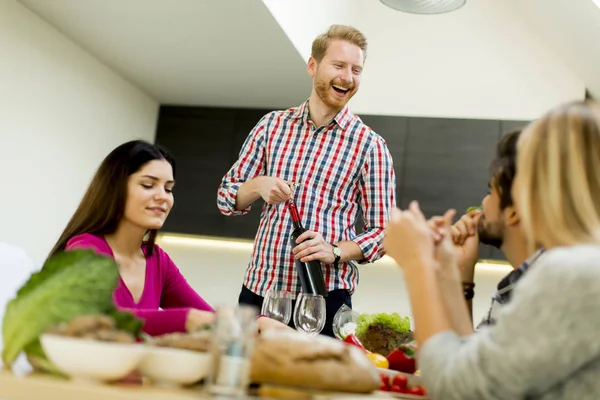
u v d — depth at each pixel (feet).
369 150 8.48
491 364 3.18
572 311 3.04
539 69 15.48
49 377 3.46
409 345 5.62
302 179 8.39
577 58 14.75
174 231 16.25
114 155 6.50
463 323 4.11
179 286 7.16
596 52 13.92
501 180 4.82
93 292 3.67
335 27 8.54
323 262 7.76
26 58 12.31
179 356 3.51
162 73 14.96
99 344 3.24
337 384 3.63
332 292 8.02
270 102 15.93
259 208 15.93
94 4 11.77
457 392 3.30
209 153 16.43
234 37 12.67
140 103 16.17
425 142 15.34
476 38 15.87
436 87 15.84
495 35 15.79
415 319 3.72
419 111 15.80
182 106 16.81
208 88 15.57
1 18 11.60
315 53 8.58
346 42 8.36
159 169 6.52
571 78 15.34
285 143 8.58
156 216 6.50
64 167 13.67
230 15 11.78
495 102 15.53
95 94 14.44
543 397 3.22
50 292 3.62
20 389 3.21
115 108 15.20
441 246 4.21
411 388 4.71
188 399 3.05
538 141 3.54
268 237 8.33
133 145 6.53
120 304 6.25
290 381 3.58
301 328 6.06
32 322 3.55
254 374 3.59
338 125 8.48
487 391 3.20
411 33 16.19
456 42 15.94
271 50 13.07
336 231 8.36
